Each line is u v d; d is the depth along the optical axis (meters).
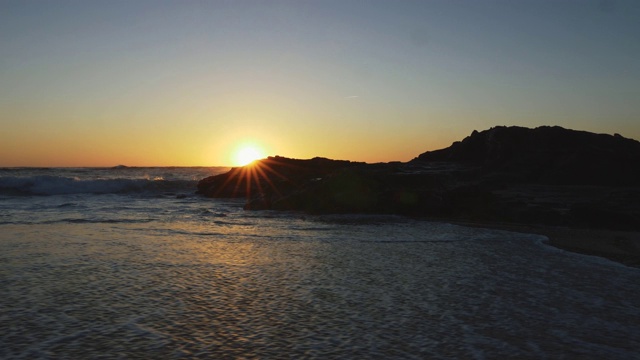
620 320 9.66
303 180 35.56
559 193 33.66
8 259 14.38
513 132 45.09
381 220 26.88
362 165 40.72
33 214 27.23
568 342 8.47
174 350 7.81
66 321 9.08
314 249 16.97
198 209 32.34
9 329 8.60
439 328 9.02
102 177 68.19
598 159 40.62
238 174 45.91
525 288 11.90
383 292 11.36
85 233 20.00
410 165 42.94
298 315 9.63
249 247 17.23
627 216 24.64
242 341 8.24
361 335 8.60
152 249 16.48
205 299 10.63
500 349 8.10
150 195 45.38
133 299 10.54
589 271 14.04
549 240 19.94
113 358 7.46
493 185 36.00
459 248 17.56
